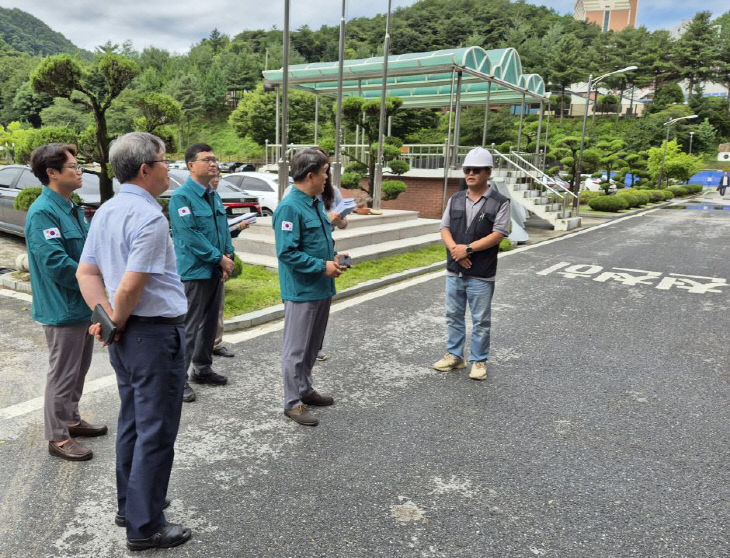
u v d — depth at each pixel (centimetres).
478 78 1561
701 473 317
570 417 389
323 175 359
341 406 398
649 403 416
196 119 10094
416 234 1189
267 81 1744
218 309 423
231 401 400
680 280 895
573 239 1402
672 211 2414
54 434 309
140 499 234
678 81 10625
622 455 336
